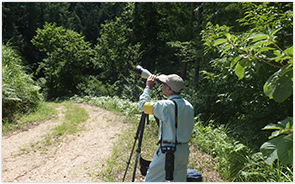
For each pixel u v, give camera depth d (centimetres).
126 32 1939
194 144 490
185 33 1609
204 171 397
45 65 2020
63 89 2002
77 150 455
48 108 735
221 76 547
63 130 543
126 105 794
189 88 1014
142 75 291
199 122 584
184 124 247
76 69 2052
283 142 223
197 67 1424
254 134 554
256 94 541
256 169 382
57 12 3794
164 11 1809
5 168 375
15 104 617
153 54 2134
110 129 576
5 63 747
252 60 296
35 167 388
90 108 826
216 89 754
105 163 407
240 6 991
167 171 233
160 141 252
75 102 1052
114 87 1789
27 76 784
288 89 232
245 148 448
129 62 1847
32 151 440
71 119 638
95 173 376
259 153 404
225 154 423
